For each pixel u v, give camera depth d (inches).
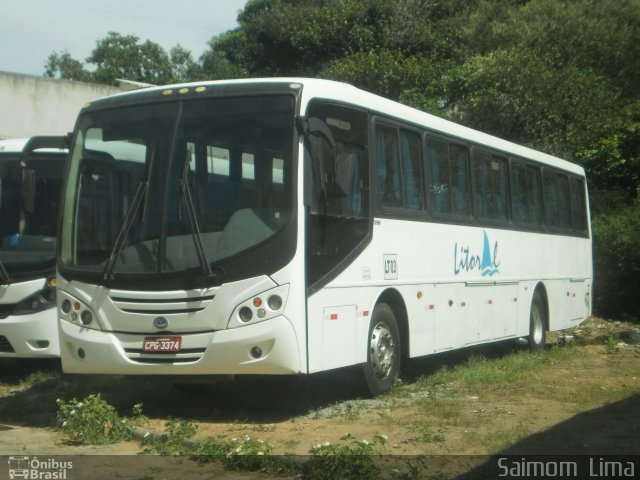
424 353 422.0
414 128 426.9
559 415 335.9
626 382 426.6
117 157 346.6
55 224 463.2
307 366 320.2
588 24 1310.3
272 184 321.1
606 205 922.7
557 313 627.8
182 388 399.9
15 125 957.8
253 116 330.3
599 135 994.7
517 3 1563.7
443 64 1259.8
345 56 1389.0
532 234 581.6
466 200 482.9
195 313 317.4
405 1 1483.8
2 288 450.0
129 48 2444.6
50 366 516.4
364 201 372.2
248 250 314.8
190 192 328.5
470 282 477.7
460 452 272.1
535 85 976.9
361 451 250.4
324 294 333.7
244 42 1721.2
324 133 334.3
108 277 331.9
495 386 411.2
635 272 821.2
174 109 341.7
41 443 312.2
